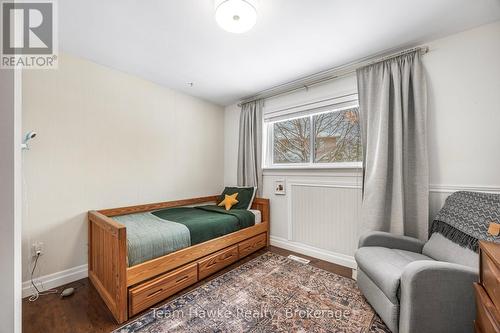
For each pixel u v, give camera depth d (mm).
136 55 2113
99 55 2109
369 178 2117
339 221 2463
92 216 2029
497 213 1343
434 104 1924
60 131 2006
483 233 1327
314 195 2666
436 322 1179
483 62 1728
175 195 3002
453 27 1738
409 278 1197
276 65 2326
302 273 2199
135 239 1686
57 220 1984
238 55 2127
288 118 2963
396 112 1986
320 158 2725
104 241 1782
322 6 1482
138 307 1567
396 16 1594
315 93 2693
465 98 1794
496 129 1682
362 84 2236
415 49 1935
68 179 2051
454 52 1833
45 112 1923
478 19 1645
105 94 2311
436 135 1915
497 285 835
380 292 1463
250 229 2682
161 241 1794
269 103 3150
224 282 2020
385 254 1630
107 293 1681
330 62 2268
